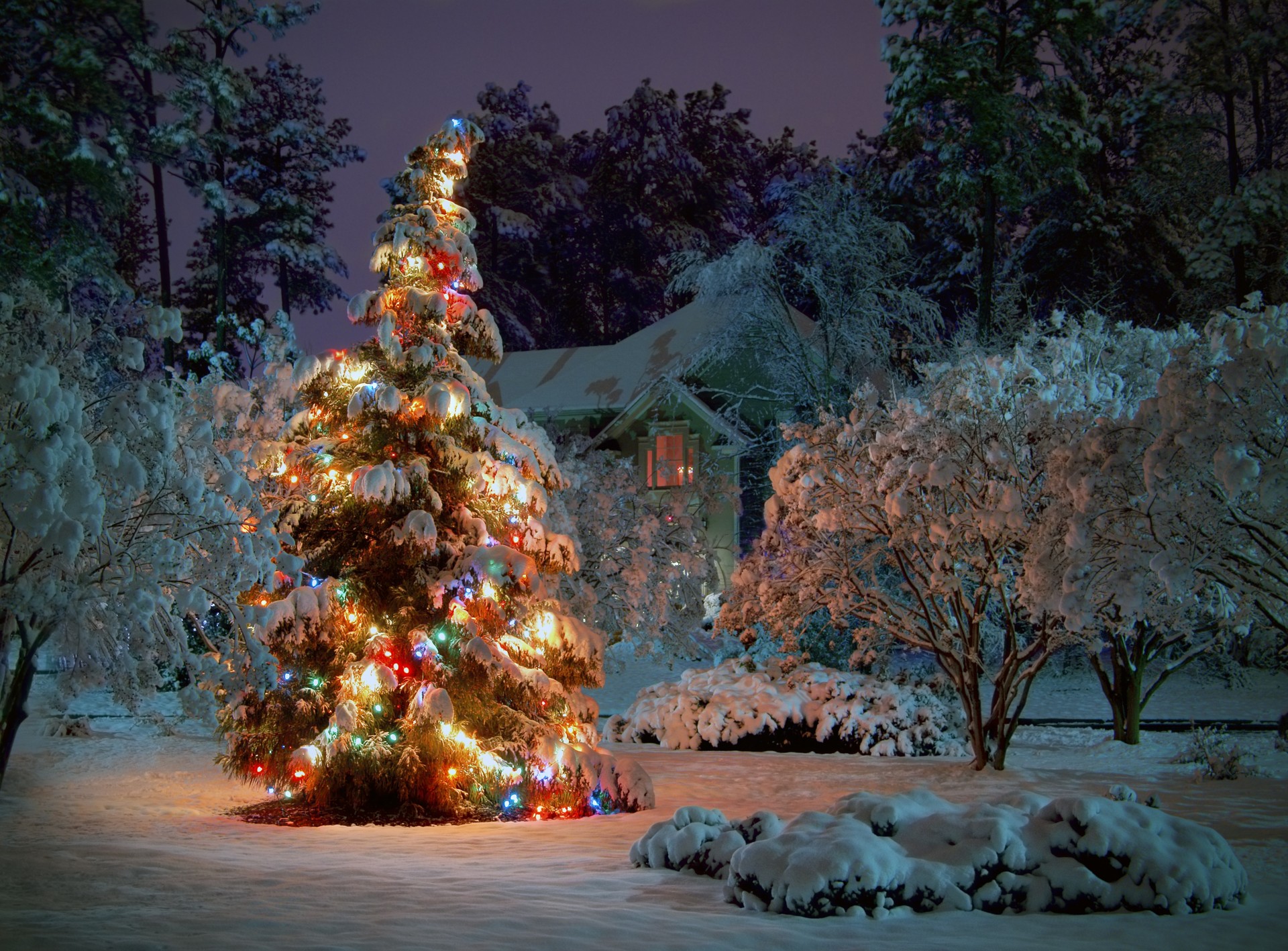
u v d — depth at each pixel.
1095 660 19.66
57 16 38.06
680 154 62.06
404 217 14.50
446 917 7.29
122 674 12.17
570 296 62.69
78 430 10.93
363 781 13.09
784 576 18.89
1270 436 11.17
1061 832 8.13
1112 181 42.78
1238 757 15.22
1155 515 11.86
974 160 38.88
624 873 9.20
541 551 14.67
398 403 13.80
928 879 7.80
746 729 20.20
